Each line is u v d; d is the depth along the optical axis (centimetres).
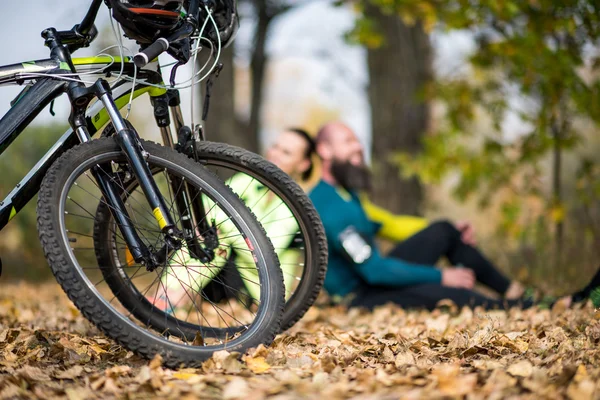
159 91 240
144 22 225
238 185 287
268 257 224
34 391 185
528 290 393
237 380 180
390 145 806
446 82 719
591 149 681
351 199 431
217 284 255
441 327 301
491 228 698
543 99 636
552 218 602
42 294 578
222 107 870
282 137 443
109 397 181
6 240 889
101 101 225
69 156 213
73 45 246
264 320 219
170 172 225
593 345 221
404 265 405
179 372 200
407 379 183
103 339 262
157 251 219
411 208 806
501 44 613
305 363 212
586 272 484
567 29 564
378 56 811
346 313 401
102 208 239
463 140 717
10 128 223
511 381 177
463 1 607
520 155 659
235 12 261
